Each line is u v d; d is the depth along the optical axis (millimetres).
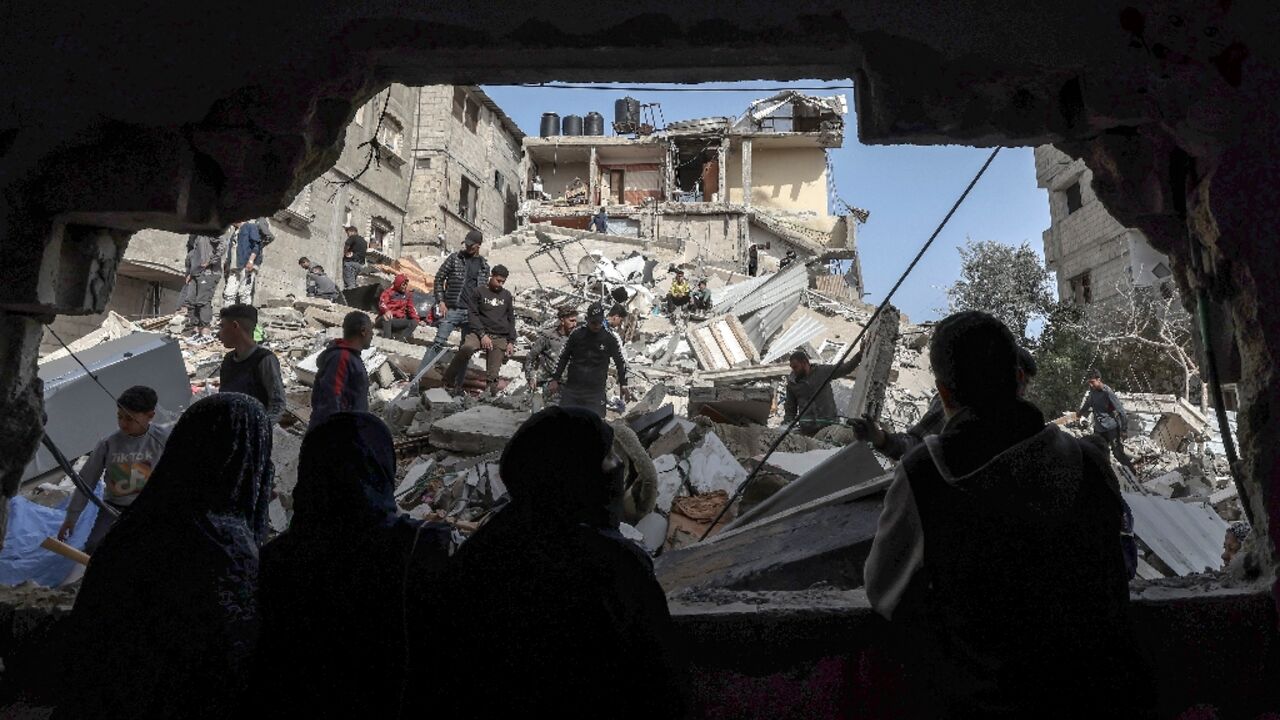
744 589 2896
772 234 34031
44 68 2357
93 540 4023
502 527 1604
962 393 1761
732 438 6613
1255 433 2199
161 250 17750
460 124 30281
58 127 2330
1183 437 15102
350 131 23969
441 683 1547
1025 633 1521
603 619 1501
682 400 11930
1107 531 1605
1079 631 1515
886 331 7516
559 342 7988
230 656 1751
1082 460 1654
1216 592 2250
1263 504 2188
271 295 20438
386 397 9914
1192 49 2271
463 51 2406
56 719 1758
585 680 1476
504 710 1475
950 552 1598
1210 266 2338
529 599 1503
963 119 2359
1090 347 22609
